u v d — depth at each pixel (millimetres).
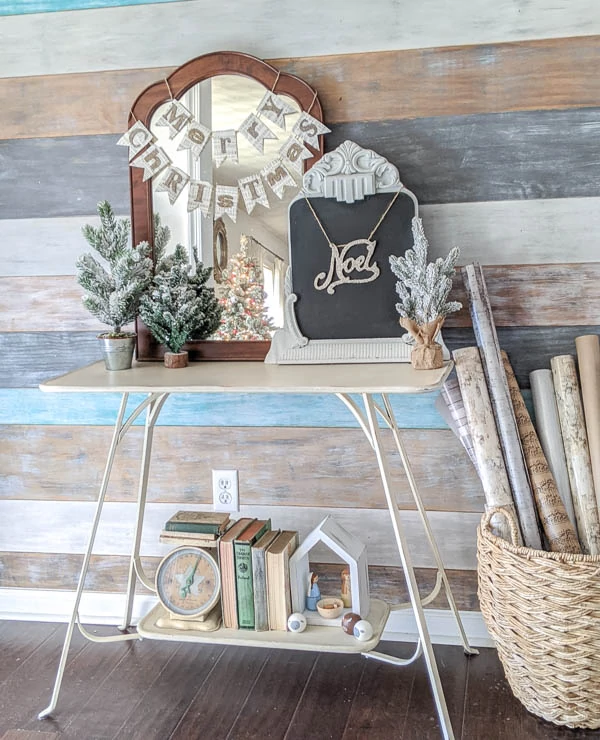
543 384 2170
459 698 2115
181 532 2180
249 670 2279
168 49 2301
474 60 2168
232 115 2260
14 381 2516
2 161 2420
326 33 2219
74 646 2430
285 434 2402
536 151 2176
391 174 2174
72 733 2008
